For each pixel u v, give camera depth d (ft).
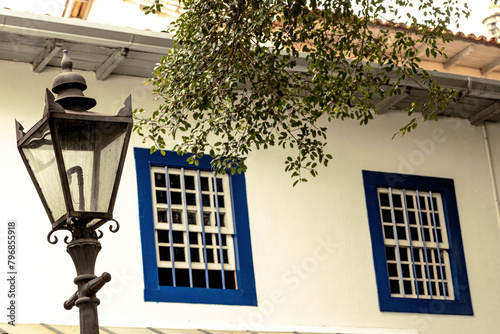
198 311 33.99
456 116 43.45
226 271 35.73
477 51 41.24
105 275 14.11
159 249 35.01
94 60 34.83
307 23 27.25
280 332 35.14
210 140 36.81
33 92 34.30
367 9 28.43
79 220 14.89
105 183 14.85
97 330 14.29
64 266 32.45
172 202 35.40
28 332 30.25
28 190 32.81
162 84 28.27
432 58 41.98
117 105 35.55
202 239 35.37
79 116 14.84
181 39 27.71
